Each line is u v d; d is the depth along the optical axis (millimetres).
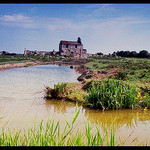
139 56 74000
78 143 2453
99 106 7008
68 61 54125
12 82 13750
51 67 32625
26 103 7484
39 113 6027
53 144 2447
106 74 15539
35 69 27422
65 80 15758
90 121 5246
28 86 11984
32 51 87250
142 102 7355
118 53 88812
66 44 81250
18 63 36500
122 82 9320
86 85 10258
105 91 7391
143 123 5129
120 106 6902
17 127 4496
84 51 90562
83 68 28281
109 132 4277
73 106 7199
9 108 6621
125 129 4574
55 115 5828
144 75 12750
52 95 8703
